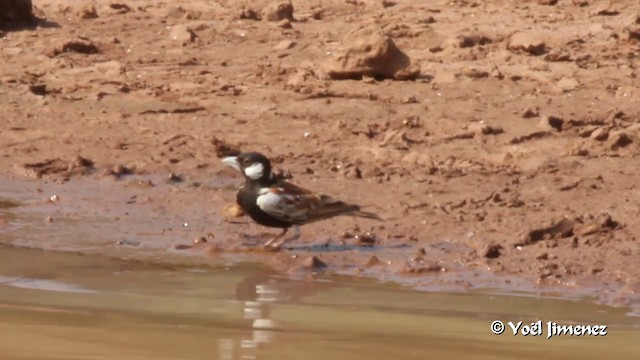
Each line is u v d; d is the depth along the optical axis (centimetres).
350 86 2070
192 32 2402
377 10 2705
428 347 1008
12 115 1939
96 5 2658
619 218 1467
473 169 1689
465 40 2334
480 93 2055
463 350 1002
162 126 1900
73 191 1608
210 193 1602
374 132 1866
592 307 1165
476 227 1440
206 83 2098
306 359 962
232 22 2544
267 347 992
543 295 1205
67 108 1981
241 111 1967
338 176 1667
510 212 1499
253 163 1351
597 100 2027
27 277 1232
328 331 1052
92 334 1018
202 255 1336
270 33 2453
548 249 1350
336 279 1250
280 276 1255
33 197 1579
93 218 1482
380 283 1238
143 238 1398
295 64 2227
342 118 1931
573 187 1605
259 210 1349
